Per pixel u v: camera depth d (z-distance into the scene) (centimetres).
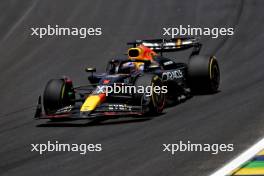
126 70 4294
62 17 8875
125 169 2762
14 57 7312
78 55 7156
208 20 8212
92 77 4381
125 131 3619
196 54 5041
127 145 3241
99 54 7138
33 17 8925
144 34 7875
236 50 6781
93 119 4131
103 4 9375
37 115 4038
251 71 5622
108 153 3097
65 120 4197
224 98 4484
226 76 5509
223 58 6450
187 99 4603
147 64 4388
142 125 3762
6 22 8819
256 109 3894
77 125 3959
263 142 3033
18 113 4747
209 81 4694
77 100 4184
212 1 9050
